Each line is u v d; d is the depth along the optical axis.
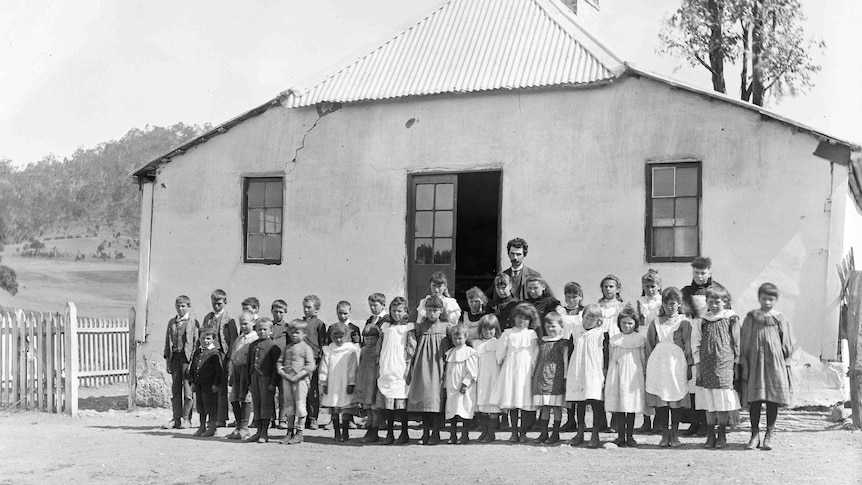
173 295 11.20
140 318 11.28
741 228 8.65
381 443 7.61
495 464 6.32
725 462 6.25
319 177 10.60
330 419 9.38
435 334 7.52
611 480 5.67
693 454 6.61
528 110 9.66
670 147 9.01
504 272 8.34
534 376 7.29
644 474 5.85
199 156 11.21
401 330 7.61
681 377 6.92
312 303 8.72
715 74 12.82
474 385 7.46
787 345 6.79
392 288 10.16
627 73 9.18
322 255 10.52
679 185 9.02
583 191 9.34
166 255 11.27
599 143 9.32
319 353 8.68
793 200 8.48
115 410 10.99
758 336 6.80
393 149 10.26
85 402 12.44
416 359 7.49
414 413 7.75
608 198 9.24
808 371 8.31
